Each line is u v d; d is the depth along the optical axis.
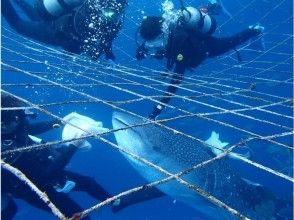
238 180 5.53
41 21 6.42
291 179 1.89
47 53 5.12
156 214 10.93
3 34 6.25
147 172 5.09
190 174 4.88
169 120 2.79
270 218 5.71
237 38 7.32
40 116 12.91
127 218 10.62
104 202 1.53
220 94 3.91
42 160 4.37
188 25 5.95
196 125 10.41
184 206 11.24
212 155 5.35
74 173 5.37
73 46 5.92
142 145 4.73
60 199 4.94
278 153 9.19
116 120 4.74
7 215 4.47
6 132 3.73
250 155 6.71
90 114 12.33
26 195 4.45
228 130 10.77
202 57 6.13
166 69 6.12
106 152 13.43
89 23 5.68
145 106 11.48
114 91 13.02
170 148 4.86
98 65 4.87
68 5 5.79
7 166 1.63
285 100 3.61
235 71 11.91
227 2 19.14
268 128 11.08
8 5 6.24
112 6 5.68
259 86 12.62
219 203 1.67
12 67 3.39
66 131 4.47
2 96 3.65
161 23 5.65
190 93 5.69
